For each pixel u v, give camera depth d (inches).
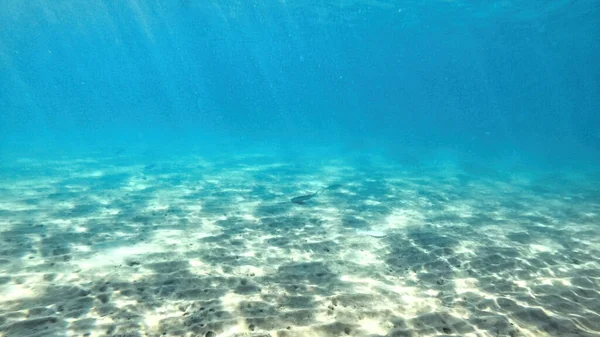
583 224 340.5
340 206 375.6
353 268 219.3
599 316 169.6
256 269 211.6
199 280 192.9
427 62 3157.0
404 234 289.9
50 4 1222.3
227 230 283.3
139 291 177.2
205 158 786.8
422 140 1581.0
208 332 145.3
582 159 1003.3
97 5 1229.7
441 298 184.1
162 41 2314.2
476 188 518.9
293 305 170.7
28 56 3034.0
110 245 239.5
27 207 323.0
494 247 265.3
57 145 1013.2
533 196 474.0
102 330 142.8
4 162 615.2
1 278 181.5
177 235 266.8
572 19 1139.9
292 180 528.7
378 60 3250.5
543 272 221.5
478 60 2765.7
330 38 1978.3
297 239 268.8
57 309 156.0
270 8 1219.9
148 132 1820.9
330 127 2608.3
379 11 1152.2
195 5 1208.2
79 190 411.5
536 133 2511.1
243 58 3619.6
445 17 1198.3
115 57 3262.8
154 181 488.7
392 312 167.8
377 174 615.5
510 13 1083.9
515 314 169.0
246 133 1820.9
